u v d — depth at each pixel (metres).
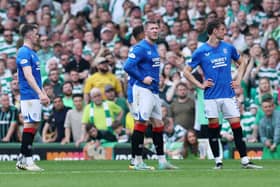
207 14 62.66
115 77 53.31
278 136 47.56
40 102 36.31
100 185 27.48
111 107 49.81
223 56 36.44
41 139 50.91
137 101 36.38
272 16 61.62
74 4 67.88
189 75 36.69
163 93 52.94
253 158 48.56
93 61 56.09
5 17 66.56
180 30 60.84
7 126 50.19
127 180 29.50
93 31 63.59
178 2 64.44
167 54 55.00
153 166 39.59
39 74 36.44
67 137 50.19
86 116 49.34
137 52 36.12
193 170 35.00
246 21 61.59
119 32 61.72
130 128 49.78
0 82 56.25
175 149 48.78
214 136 36.66
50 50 59.78
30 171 35.06
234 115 36.56
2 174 32.91
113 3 66.25
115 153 48.94
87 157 48.94
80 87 55.84
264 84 50.41
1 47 60.62
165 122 49.56
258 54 55.31
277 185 27.34
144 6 65.44
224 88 36.47
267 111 47.78
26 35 36.19
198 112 48.72
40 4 67.75
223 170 34.88
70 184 27.91
